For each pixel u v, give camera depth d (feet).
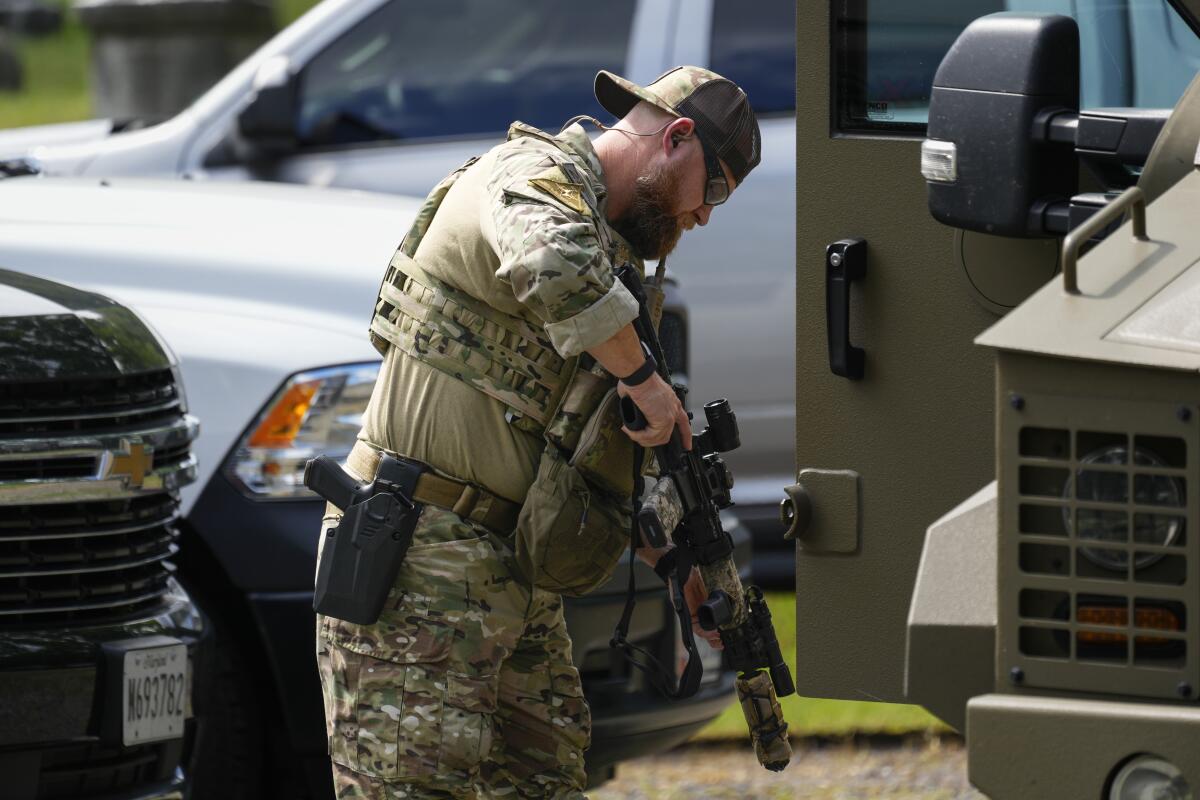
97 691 35.96
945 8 30.91
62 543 36.55
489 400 31.30
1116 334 22.08
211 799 41.96
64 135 75.56
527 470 31.42
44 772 35.53
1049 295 23.03
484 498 31.40
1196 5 29.99
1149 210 24.39
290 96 67.82
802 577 32.45
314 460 32.17
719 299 68.95
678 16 70.69
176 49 121.19
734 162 32.19
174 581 39.70
